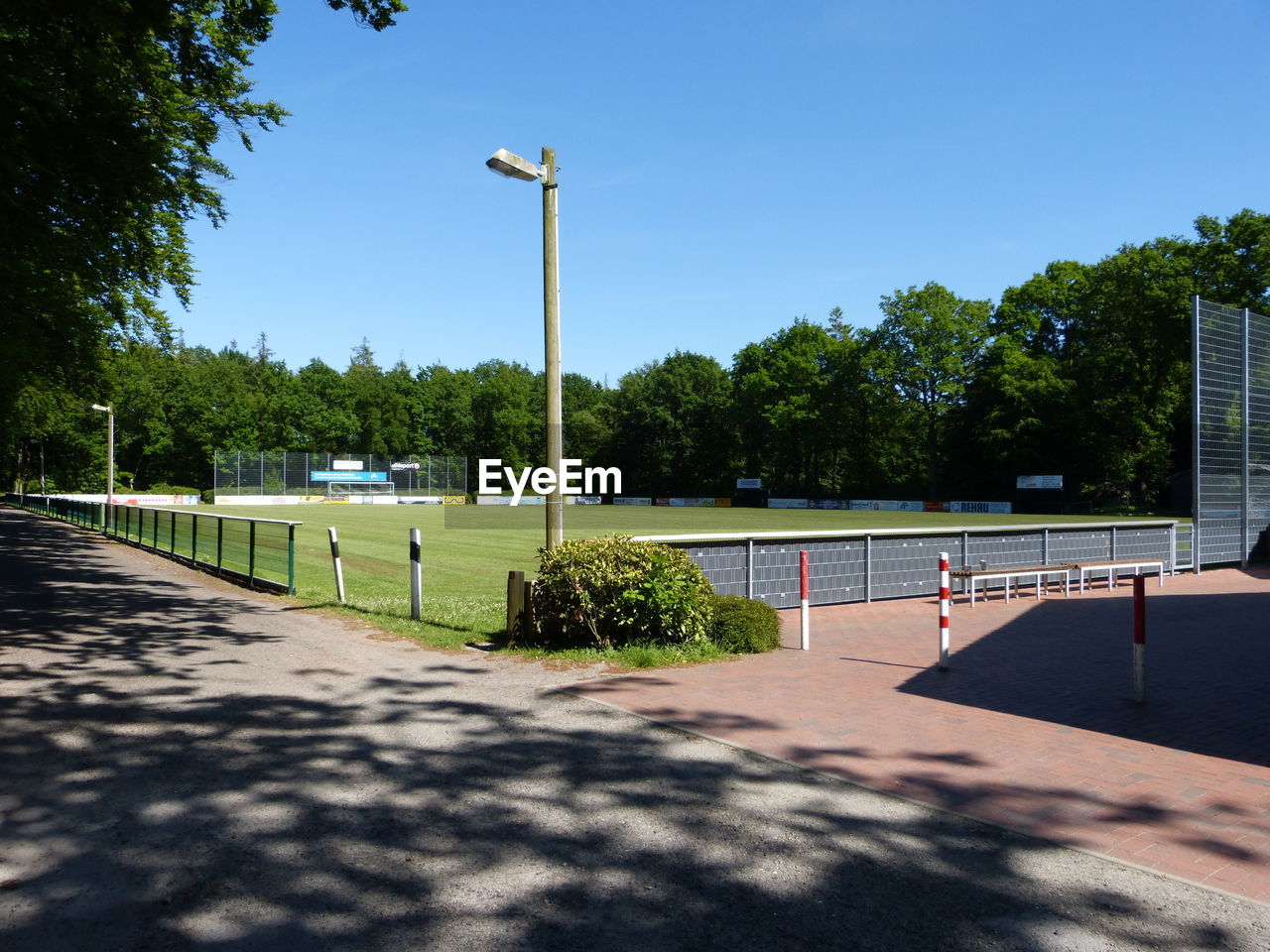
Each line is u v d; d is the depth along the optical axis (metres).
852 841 4.29
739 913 3.54
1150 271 54.75
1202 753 5.75
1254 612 12.51
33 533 33.69
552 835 4.35
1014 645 9.86
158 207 15.50
